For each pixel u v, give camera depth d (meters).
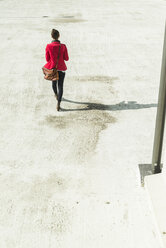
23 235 2.83
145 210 3.10
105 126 4.75
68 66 7.48
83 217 3.02
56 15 14.21
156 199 3.06
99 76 6.86
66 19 13.20
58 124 4.82
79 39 9.89
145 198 3.26
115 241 2.76
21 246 2.72
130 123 4.84
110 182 3.50
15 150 4.16
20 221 2.98
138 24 12.02
